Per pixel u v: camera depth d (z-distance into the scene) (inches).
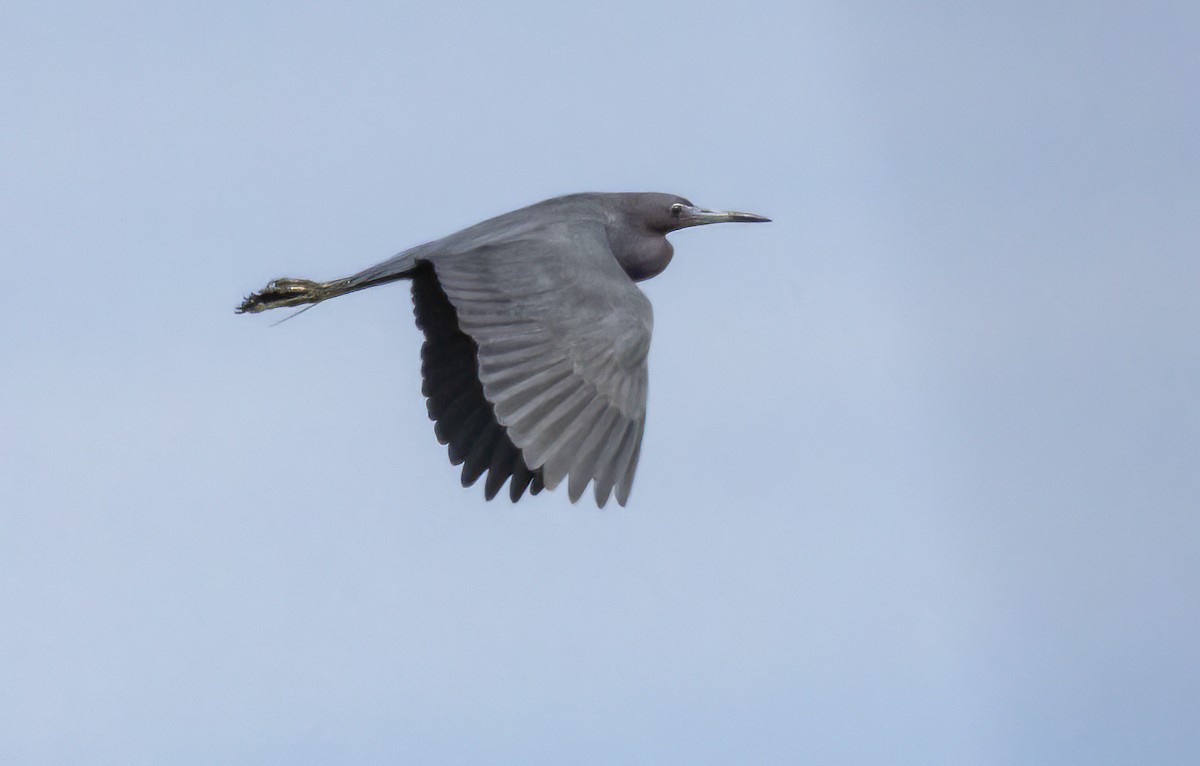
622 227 561.9
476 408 527.5
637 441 471.8
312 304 541.3
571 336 477.1
